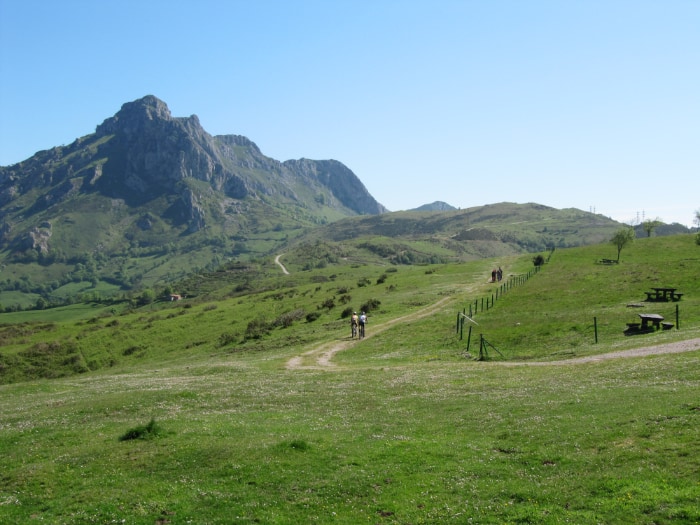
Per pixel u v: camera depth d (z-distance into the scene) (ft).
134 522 49.37
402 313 244.42
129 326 355.15
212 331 304.30
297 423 80.48
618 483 47.42
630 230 350.02
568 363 111.24
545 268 331.77
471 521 44.83
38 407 109.81
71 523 50.01
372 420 79.92
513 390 90.33
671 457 50.67
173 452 67.00
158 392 111.65
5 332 388.16
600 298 204.74
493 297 239.71
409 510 47.83
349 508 49.32
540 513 44.42
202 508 51.34
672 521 40.45
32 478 62.03
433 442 65.51
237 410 93.50
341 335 210.79
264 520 47.93
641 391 75.36
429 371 120.57
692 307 156.15
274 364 159.74
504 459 57.62
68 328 385.29
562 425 65.16
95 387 136.98
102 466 64.28
